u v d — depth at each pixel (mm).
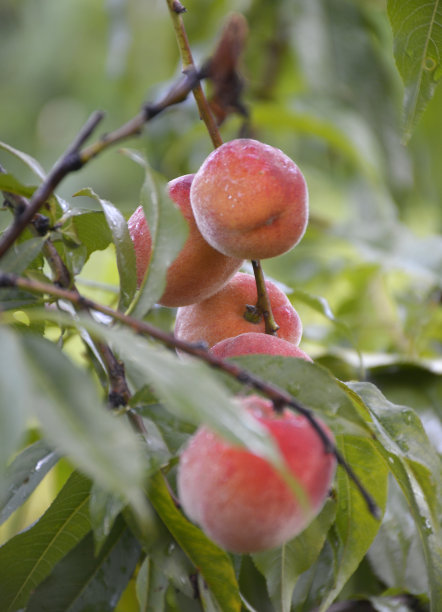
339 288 1586
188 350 1014
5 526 1292
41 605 1138
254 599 1216
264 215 1115
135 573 1213
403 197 1962
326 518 1115
